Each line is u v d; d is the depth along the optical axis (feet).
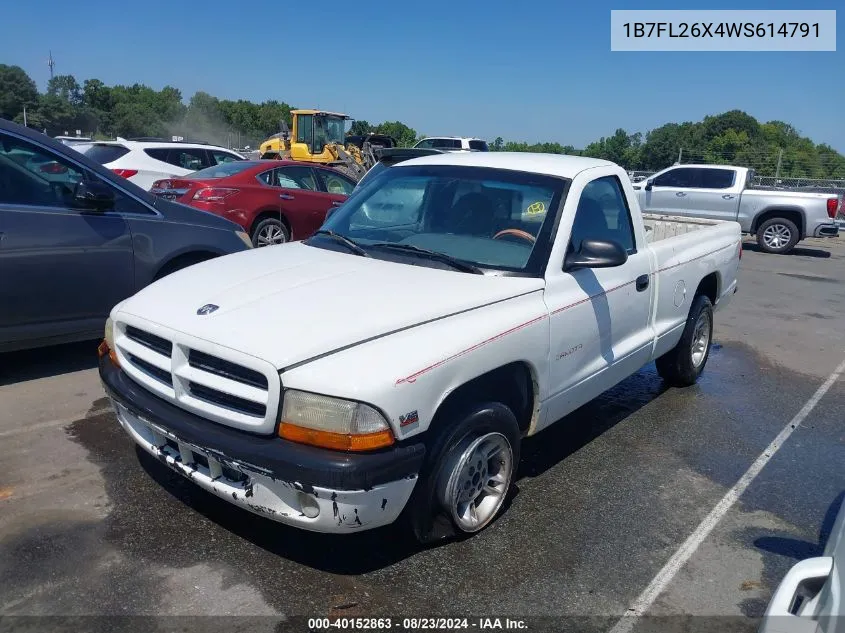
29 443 13.71
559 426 16.39
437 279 11.57
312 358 9.24
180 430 9.89
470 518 11.21
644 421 16.98
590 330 13.05
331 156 76.18
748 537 11.97
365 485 8.95
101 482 12.41
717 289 19.47
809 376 21.49
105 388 11.55
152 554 10.46
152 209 18.16
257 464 9.12
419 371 9.45
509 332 10.91
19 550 10.38
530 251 12.35
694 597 10.26
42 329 16.37
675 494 13.33
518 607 9.80
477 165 14.24
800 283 39.06
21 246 15.61
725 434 16.44
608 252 12.19
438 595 9.95
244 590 9.80
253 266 12.39
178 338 10.03
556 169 13.73
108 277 17.15
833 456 15.52
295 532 11.21
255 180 32.71
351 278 11.51
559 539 11.53
